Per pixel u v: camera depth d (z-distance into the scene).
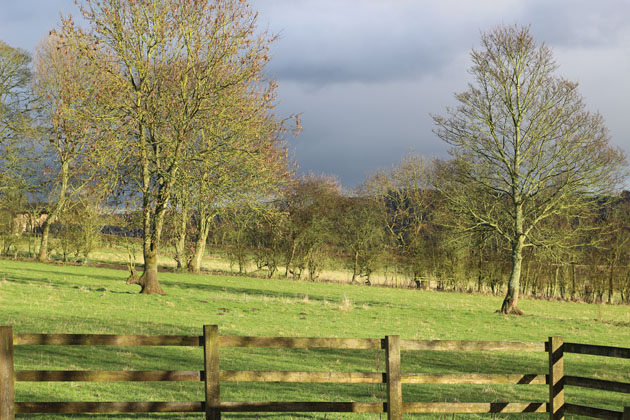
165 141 31.09
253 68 32.47
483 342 8.80
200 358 15.47
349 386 13.52
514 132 37.78
